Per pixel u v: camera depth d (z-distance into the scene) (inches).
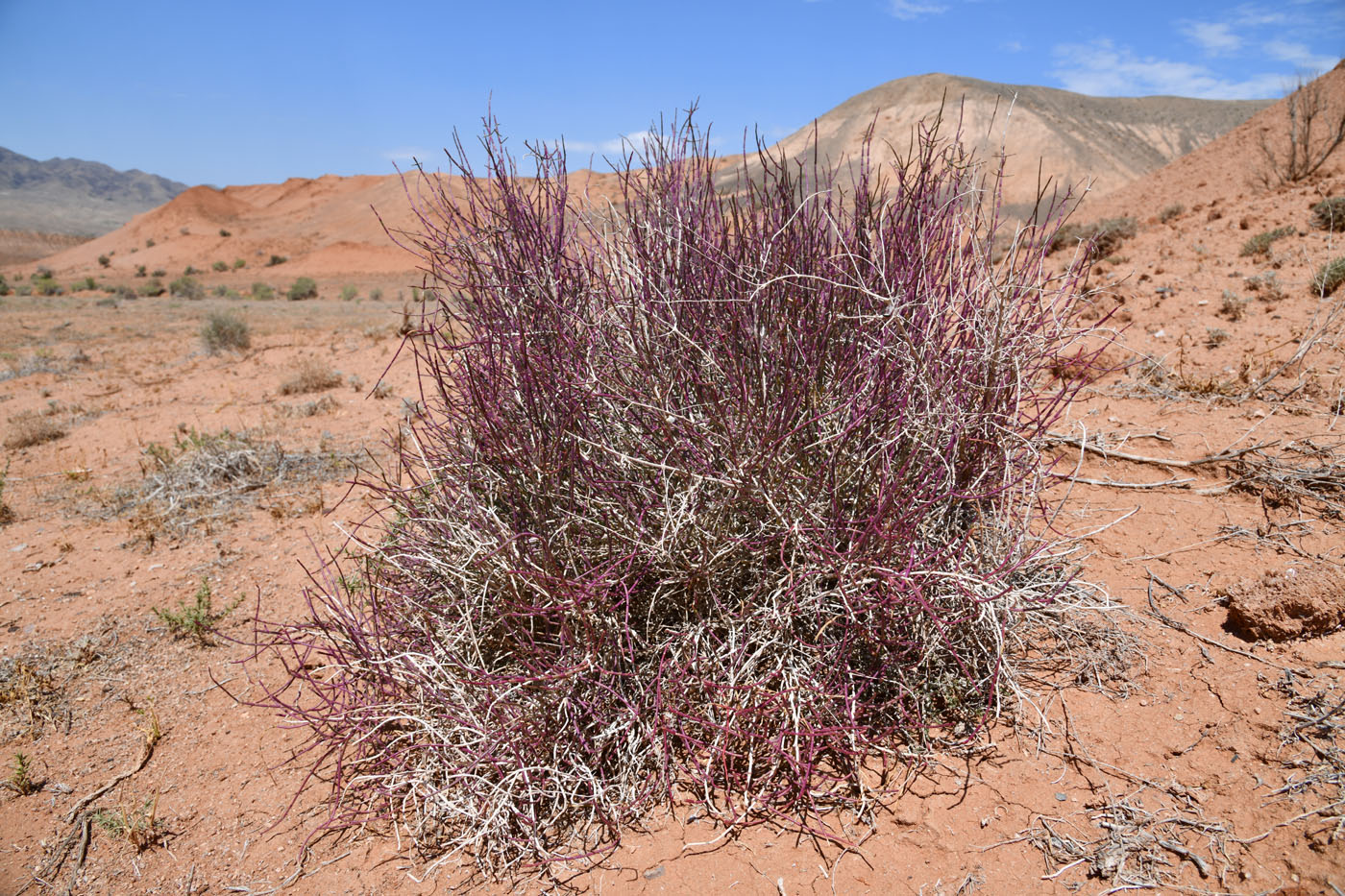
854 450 94.8
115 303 1213.7
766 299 97.3
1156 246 358.0
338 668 106.8
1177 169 749.3
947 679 92.8
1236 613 99.0
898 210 99.8
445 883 82.0
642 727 88.4
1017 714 90.8
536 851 83.6
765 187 98.8
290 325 727.7
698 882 77.0
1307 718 82.3
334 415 274.5
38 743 110.2
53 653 132.2
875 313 94.7
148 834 91.4
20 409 332.2
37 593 154.4
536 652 89.5
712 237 102.0
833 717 86.0
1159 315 235.3
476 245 96.4
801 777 82.0
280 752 106.2
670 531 90.5
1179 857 71.9
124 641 135.2
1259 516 122.1
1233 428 149.2
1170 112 4158.5
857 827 81.0
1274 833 71.6
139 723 113.7
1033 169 3309.5
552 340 95.2
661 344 96.8
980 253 98.1
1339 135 518.3
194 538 176.6
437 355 100.9
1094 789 80.7
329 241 3737.7
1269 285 233.6
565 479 96.3
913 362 90.9
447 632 96.8
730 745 89.4
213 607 144.2
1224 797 76.5
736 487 89.4
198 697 119.1
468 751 88.5
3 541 182.5
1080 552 122.6
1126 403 171.0
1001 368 95.7
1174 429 153.7
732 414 93.0
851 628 89.1
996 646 88.7
